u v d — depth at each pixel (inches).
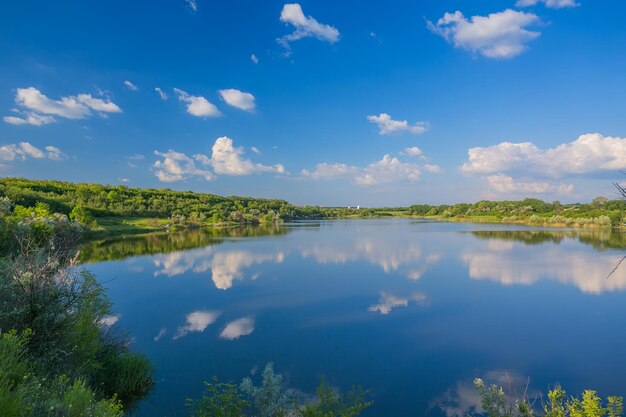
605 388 632.4
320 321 982.4
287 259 2089.1
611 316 1032.2
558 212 5684.1
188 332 893.2
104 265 1867.6
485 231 4153.5
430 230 4424.2
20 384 249.4
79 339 443.8
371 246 2726.4
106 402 305.7
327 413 403.9
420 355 761.6
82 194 5032.0
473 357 756.0
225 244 2854.3
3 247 989.2
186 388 599.5
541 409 552.4
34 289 402.3
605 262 1921.8
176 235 3622.0
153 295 1277.1
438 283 1462.8
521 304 1160.8
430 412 554.9
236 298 1237.1
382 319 1005.8
